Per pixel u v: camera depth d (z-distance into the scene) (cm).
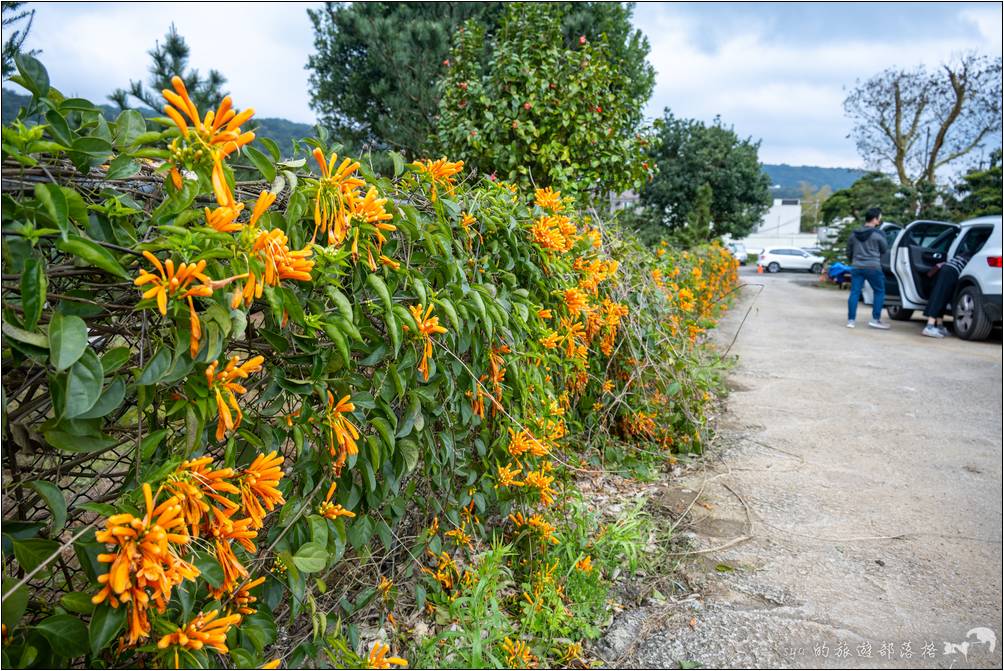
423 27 1133
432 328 170
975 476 340
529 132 525
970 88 2127
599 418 349
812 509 299
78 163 111
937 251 922
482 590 199
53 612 120
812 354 684
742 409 464
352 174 174
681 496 313
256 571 145
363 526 173
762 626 215
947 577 244
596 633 206
